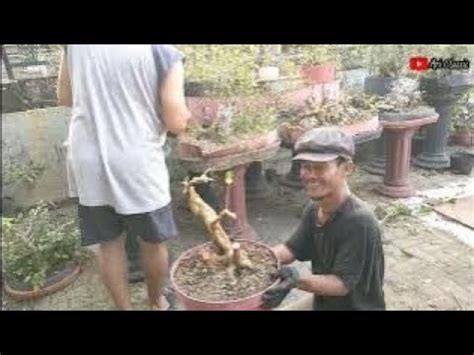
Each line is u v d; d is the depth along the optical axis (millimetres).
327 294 1857
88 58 2217
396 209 3855
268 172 4641
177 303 2725
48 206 4117
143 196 2373
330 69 3826
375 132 3754
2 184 4035
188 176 3465
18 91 3986
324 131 1840
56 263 3174
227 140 3176
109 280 2594
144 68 2266
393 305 2795
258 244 2068
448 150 4980
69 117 4160
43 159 4145
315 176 1796
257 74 3561
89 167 2334
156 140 2424
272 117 3369
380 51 4406
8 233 3178
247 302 1746
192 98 3229
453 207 3922
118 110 2283
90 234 2484
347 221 1853
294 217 3879
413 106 4164
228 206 3346
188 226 3744
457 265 3195
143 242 2520
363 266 1870
